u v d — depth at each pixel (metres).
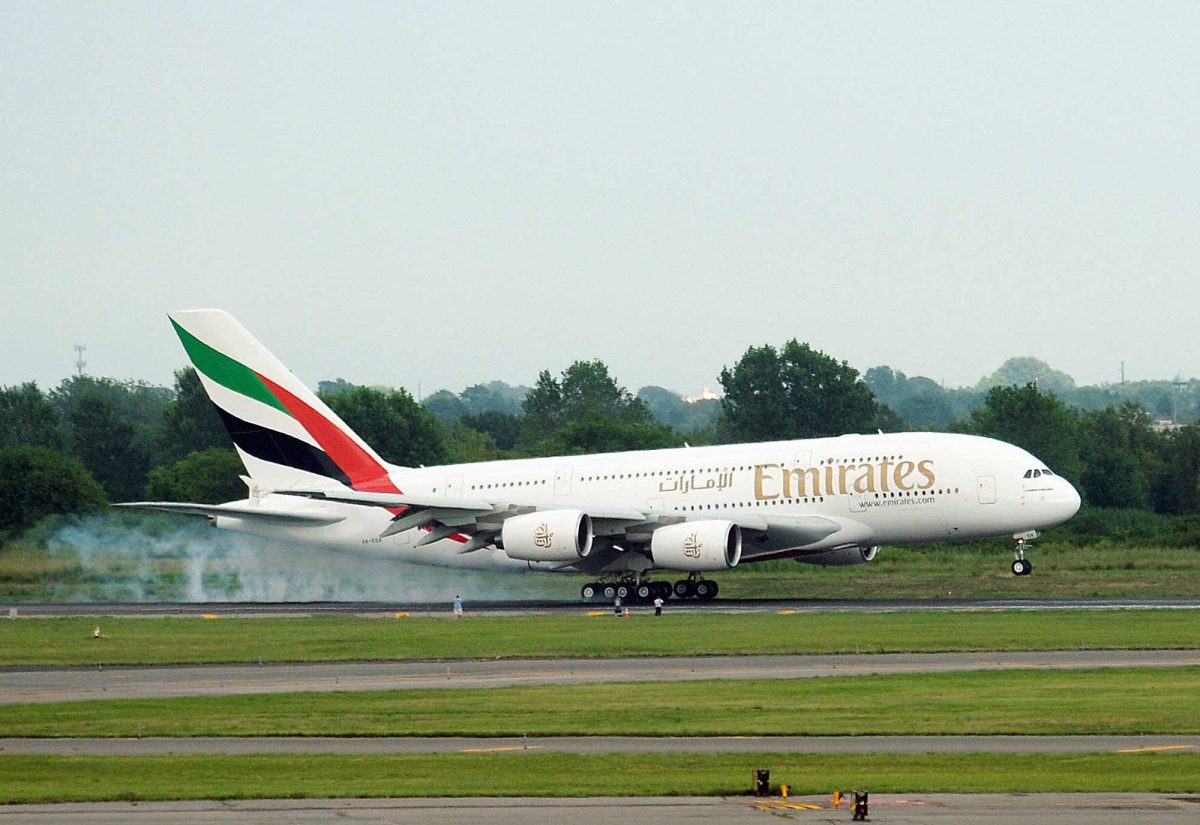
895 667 146.62
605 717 116.06
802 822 77.56
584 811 80.69
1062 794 84.94
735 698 125.69
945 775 91.75
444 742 106.19
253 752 102.69
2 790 87.94
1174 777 90.38
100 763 98.06
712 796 85.06
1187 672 139.75
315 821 78.19
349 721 115.69
